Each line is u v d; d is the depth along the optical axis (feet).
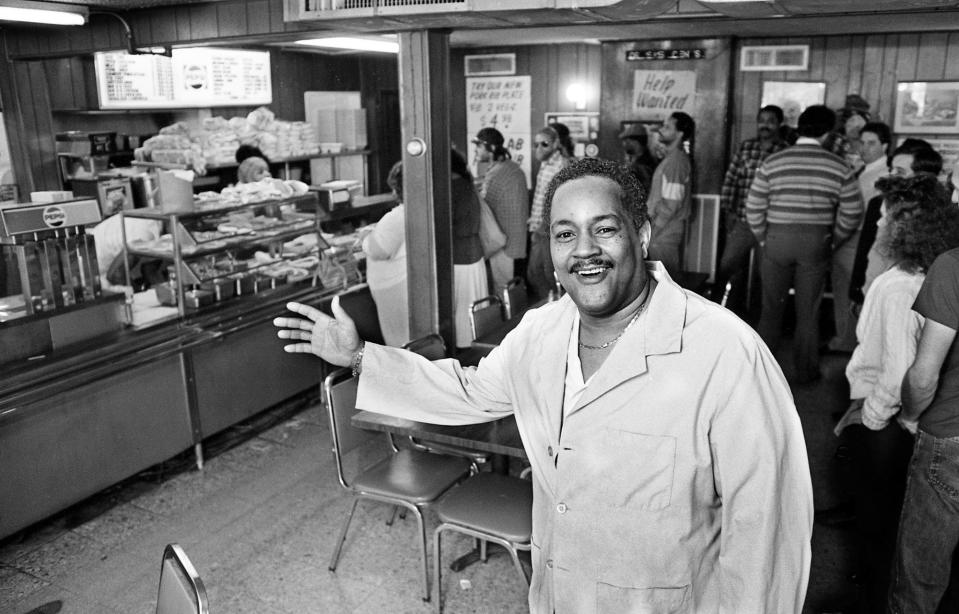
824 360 18.90
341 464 10.25
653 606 4.83
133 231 15.69
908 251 9.33
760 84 22.09
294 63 25.31
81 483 11.93
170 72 21.68
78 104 21.58
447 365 6.47
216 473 13.88
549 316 5.43
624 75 22.75
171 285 14.57
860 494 11.19
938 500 7.41
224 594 10.30
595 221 4.62
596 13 10.49
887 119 21.20
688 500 4.69
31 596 10.42
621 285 4.73
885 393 9.66
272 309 15.14
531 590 5.79
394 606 10.03
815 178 15.90
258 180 18.24
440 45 12.66
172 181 13.85
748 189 20.10
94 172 21.36
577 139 25.14
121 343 12.50
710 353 4.61
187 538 11.75
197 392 13.83
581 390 5.06
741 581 4.64
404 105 12.72
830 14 10.26
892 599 8.08
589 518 4.90
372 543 11.53
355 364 6.53
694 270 22.81
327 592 10.34
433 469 10.57
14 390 10.80
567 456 4.94
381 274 16.07
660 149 22.41
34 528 12.09
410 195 13.03
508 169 18.85
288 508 12.60
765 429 4.51
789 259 16.55
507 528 9.08
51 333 11.97
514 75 25.48
